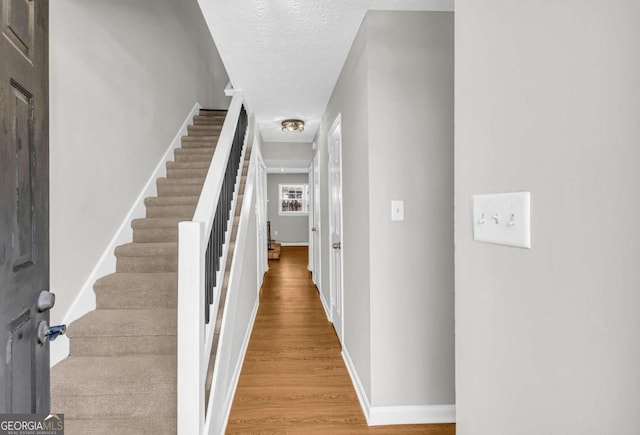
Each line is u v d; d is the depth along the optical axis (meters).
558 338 0.53
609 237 0.45
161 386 1.41
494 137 0.69
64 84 1.75
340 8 1.71
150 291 1.90
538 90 0.57
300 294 4.41
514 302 0.64
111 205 2.20
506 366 0.66
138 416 1.40
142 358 1.62
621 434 0.44
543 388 0.57
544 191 0.56
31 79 0.87
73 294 1.79
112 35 2.25
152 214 2.62
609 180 0.45
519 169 0.62
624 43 0.43
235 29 1.92
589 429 0.48
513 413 0.64
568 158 0.51
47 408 0.93
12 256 0.78
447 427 1.73
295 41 2.06
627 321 0.43
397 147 1.73
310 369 2.34
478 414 0.76
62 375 1.46
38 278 0.90
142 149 2.68
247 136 3.24
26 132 0.85
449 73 1.75
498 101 0.68
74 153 1.82
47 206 0.95
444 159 1.75
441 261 1.76
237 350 2.21
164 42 3.17
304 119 3.86
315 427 1.72
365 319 1.87
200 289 1.24
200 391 1.24
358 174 1.99
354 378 2.14
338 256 2.83
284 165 5.89
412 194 1.74
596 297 0.47
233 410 1.85
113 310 1.88
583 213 0.49
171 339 1.67
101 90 2.10
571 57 0.50
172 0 3.37
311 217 5.89
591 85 0.47
